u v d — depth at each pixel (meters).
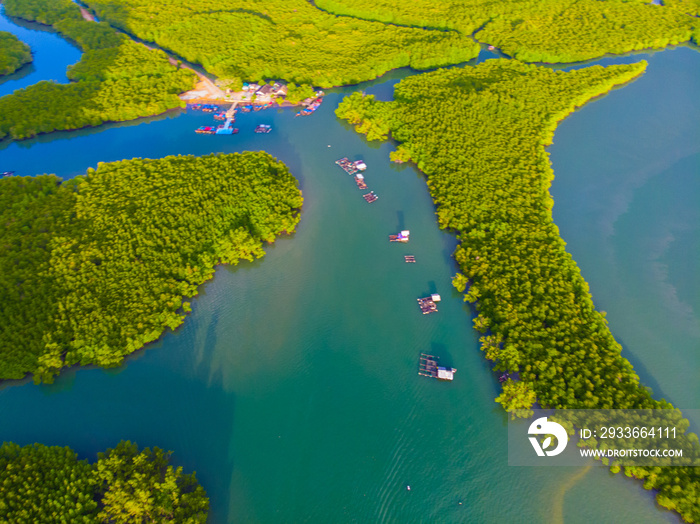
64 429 129.00
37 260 160.12
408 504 113.88
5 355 137.38
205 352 145.75
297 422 129.38
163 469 115.31
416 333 148.50
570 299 145.12
